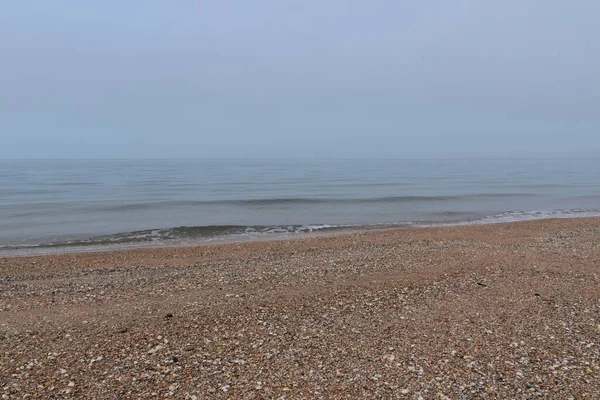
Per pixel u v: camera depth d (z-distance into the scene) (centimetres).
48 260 1670
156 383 655
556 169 12538
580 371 685
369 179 7888
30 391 631
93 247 2047
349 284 1214
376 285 1195
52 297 1142
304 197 4319
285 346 791
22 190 5366
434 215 3155
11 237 2280
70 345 799
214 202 3872
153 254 1778
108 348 784
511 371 687
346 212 3316
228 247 1911
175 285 1255
